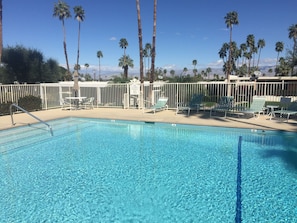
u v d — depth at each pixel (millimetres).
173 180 5020
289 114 9914
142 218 3662
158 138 8375
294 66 27156
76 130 9742
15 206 4082
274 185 4688
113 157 6562
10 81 24828
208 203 4062
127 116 11633
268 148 6973
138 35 15172
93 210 3916
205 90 13266
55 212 3875
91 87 16391
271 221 3508
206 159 6246
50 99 15062
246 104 12117
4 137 8562
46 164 6102
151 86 14375
